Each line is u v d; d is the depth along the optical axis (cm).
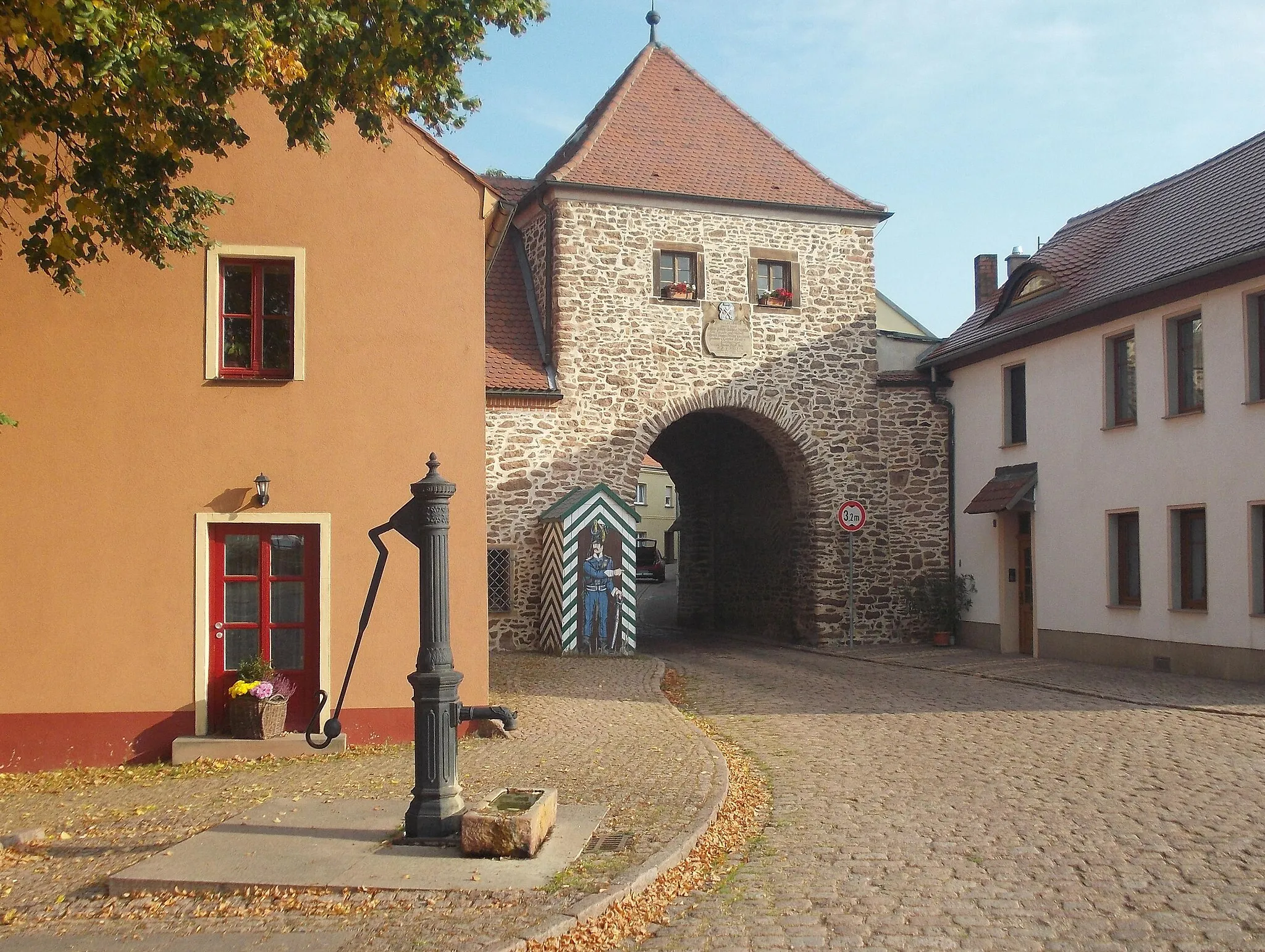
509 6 728
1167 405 1502
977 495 1972
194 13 614
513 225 2097
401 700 1015
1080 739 1005
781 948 490
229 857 604
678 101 2138
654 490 5634
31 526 970
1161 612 1509
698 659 1845
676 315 1942
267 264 1028
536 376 1869
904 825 708
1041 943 491
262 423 1006
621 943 502
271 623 1008
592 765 880
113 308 989
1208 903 540
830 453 2023
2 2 605
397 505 1024
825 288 2033
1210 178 1664
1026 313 1855
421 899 539
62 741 962
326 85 723
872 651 1939
